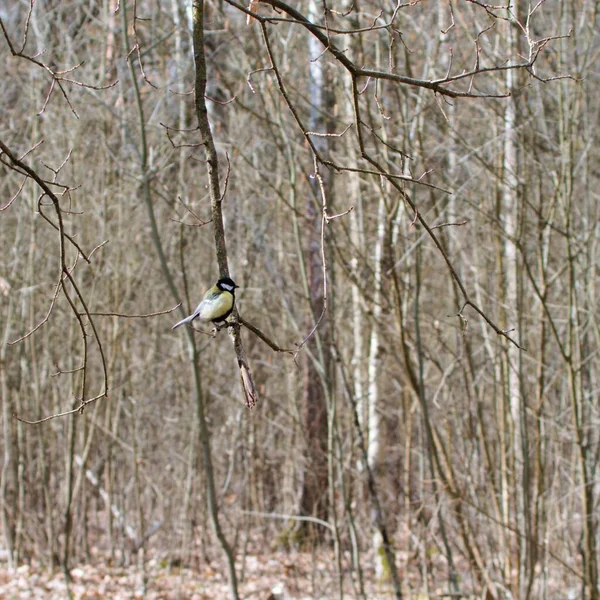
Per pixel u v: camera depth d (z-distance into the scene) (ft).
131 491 62.75
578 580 42.14
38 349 60.18
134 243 55.57
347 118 44.47
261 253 53.26
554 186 39.55
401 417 54.60
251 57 44.37
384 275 40.91
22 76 59.77
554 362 47.52
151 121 52.34
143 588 48.01
